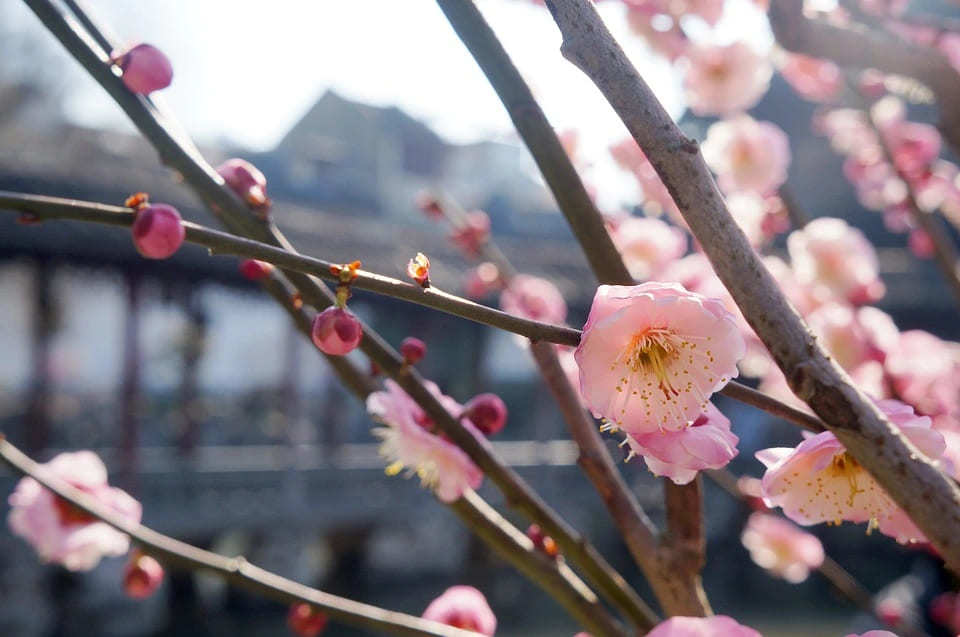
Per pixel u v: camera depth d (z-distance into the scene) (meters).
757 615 12.83
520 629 12.57
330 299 1.07
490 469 1.10
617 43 0.67
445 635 1.18
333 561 13.76
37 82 20.31
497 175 24.97
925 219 2.20
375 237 14.10
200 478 11.63
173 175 1.21
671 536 1.04
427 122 23.12
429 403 1.09
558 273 14.52
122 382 11.45
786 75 2.87
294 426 13.09
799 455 0.82
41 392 11.45
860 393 0.62
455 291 12.68
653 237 2.29
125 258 10.66
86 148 12.94
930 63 1.41
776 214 2.57
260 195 1.08
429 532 14.23
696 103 2.55
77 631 11.42
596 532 13.88
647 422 0.76
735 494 2.07
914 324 14.62
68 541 1.44
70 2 1.10
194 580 12.83
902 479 0.61
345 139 22.77
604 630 1.14
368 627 1.23
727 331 0.76
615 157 2.36
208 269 11.34
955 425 1.92
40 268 11.14
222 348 16.69
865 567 13.51
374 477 12.80
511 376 17.38
